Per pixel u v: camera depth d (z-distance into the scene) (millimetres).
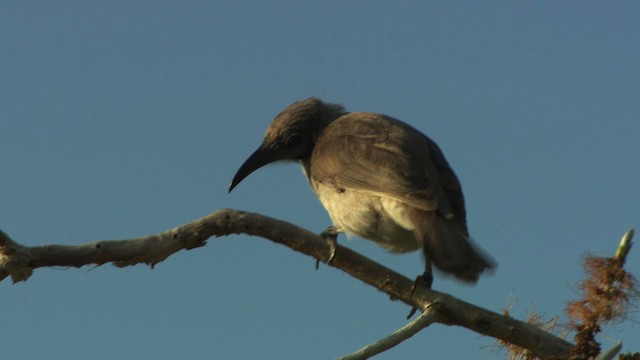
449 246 11328
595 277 7848
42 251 8711
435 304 9617
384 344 8523
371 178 12586
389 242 12898
